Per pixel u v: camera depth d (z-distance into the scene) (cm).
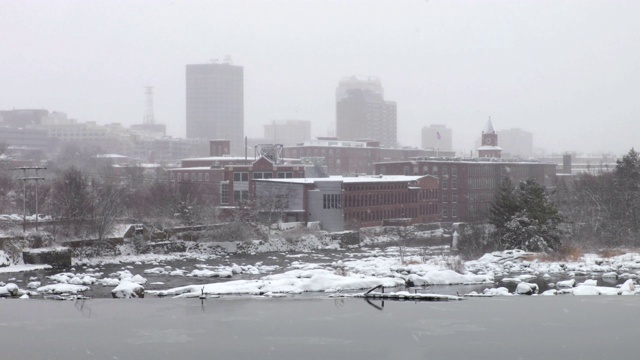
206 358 3791
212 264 10262
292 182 14875
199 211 13975
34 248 9894
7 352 3925
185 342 4125
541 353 3881
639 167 13550
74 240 10588
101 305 5400
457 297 5644
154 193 15762
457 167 19850
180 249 11594
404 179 17650
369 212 16125
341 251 12556
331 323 4622
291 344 4072
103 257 10600
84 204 11225
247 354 3862
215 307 5244
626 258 9294
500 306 5269
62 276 7950
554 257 9394
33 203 14050
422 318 4778
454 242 11888
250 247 12194
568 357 3806
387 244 14362
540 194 10344
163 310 5141
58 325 4606
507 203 10506
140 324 4616
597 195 13362
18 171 19425
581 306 5272
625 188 13038
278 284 6262
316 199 14812
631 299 5612
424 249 10419
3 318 4853
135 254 11012
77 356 3841
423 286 6719
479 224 11875
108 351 3934
